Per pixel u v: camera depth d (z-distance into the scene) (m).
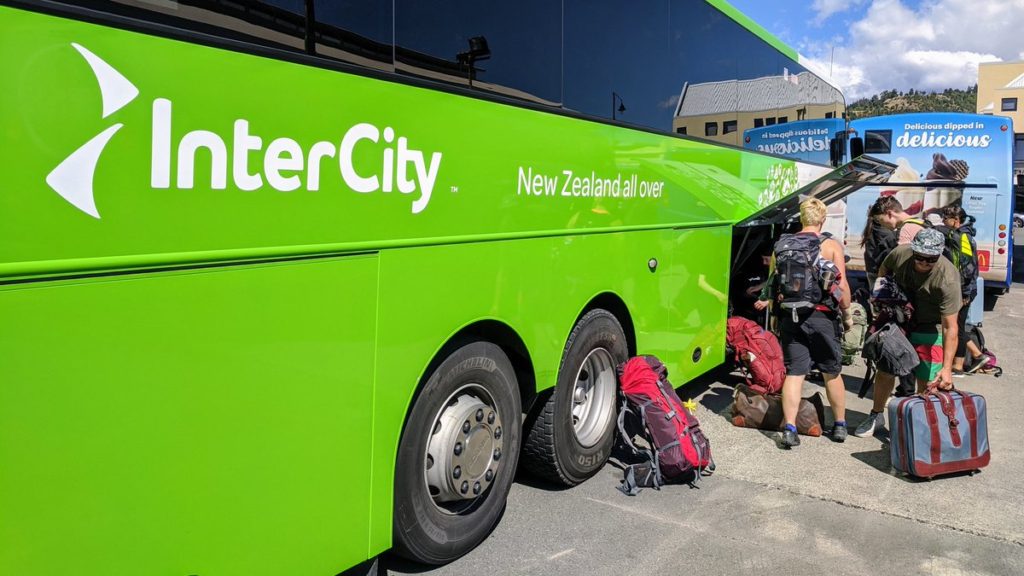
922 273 5.57
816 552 4.06
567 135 4.22
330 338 2.74
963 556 4.07
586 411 4.90
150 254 2.15
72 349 2.00
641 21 5.09
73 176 1.97
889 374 5.94
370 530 3.03
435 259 3.23
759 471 5.25
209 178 2.29
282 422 2.59
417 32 3.12
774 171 8.21
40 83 1.90
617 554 3.96
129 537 2.18
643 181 5.16
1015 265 22.25
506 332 3.82
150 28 2.13
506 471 3.91
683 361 6.00
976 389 7.87
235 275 2.39
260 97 2.44
